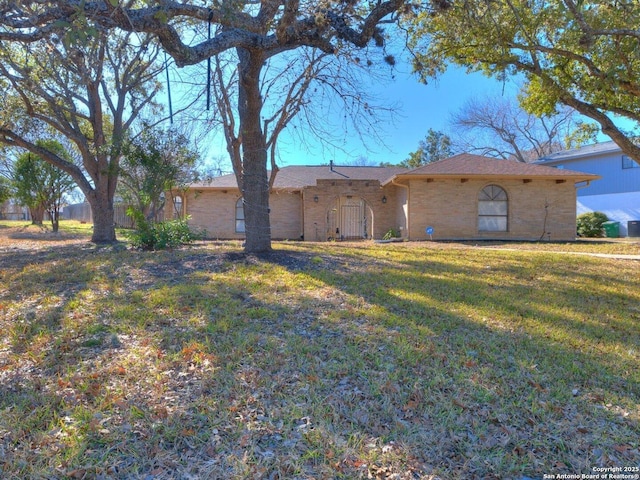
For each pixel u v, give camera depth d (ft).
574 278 28.09
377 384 11.99
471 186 57.98
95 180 43.47
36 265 28.30
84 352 13.74
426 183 57.52
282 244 42.55
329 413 10.54
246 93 28.55
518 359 14.16
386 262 31.63
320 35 21.01
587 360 14.35
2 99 37.04
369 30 21.48
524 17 28.02
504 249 44.80
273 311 18.20
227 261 28.17
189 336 15.14
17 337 14.94
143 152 37.06
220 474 8.29
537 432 10.12
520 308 20.15
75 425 9.68
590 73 32.76
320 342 14.98
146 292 20.74
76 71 28.68
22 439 9.20
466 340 15.60
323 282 23.45
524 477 8.61
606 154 81.20
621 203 79.05
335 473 8.42
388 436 9.73
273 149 37.83
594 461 9.16
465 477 8.51
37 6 16.29
